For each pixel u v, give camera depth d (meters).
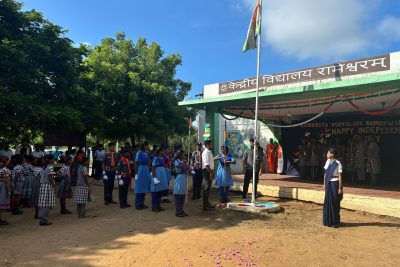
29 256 5.75
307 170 15.08
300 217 8.86
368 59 10.33
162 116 21.20
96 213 9.54
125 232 7.18
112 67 19.44
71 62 15.52
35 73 13.37
